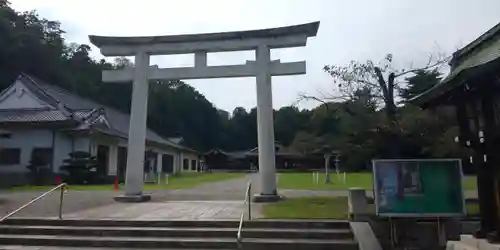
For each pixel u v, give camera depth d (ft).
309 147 64.34
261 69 54.13
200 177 137.59
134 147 55.01
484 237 23.45
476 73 20.52
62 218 38.68
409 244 34.22
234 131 282.36
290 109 203.82
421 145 43.65
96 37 56.49
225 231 34.71
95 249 32.86
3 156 100.63
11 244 34.60
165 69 56.03
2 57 141.49
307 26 53.21
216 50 55.62
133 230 35.45
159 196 61.57
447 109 27.68
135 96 55.88
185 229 35.45
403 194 31.60
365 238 31.35
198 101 270.26
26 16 168.14
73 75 182.60
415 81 48.06
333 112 51.31
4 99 107.14
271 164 52.54
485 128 22.85
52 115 102.27
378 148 45.03
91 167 99.76
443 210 31.07
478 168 24.06
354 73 50.98
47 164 99.30
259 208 44.60
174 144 176.65
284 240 33.01
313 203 47.62
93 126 102.17
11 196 59.41
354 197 36.09
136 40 56.34
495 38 24.09
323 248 31.81
